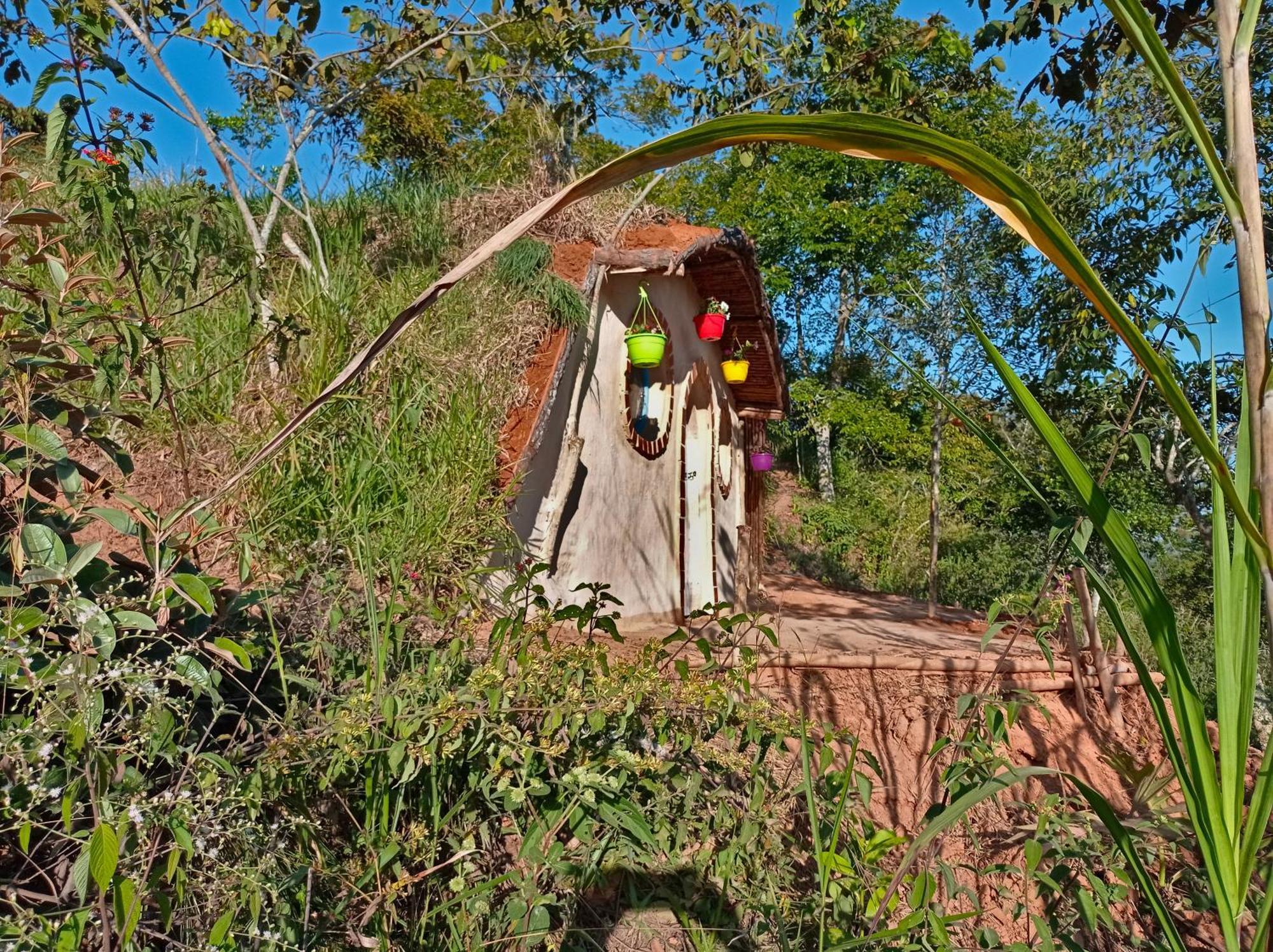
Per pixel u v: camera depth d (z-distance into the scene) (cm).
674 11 606
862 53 638
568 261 538
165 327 373
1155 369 91
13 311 204
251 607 272
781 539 1499
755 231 1836
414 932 215
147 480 349
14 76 392
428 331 459
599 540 596
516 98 654
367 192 628
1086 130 694
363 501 358
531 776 238
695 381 753
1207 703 559
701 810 274
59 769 147
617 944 237
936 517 841
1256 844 103
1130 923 309
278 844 188
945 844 355
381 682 225
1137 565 101
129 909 129
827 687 464
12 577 173
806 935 257
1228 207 99
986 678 482
